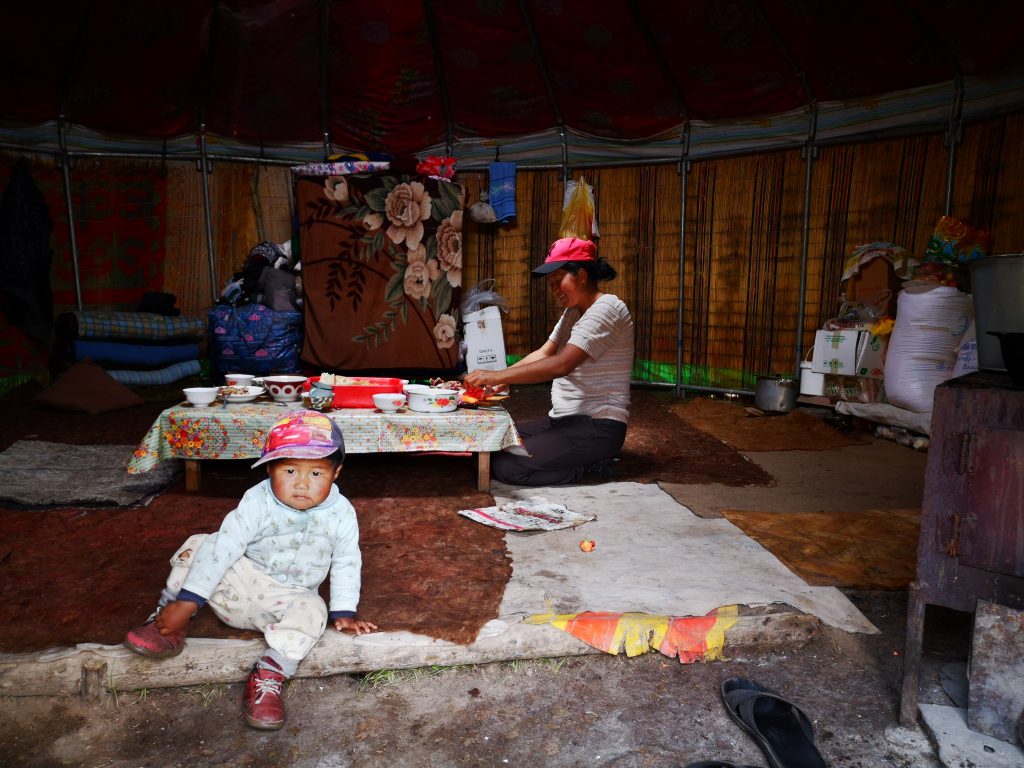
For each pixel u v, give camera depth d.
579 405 3.90
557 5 5.60
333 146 7.35
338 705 2.04
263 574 2.17
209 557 2.07
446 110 7.08
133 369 6.55
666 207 6.99
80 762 1.79
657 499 3.71
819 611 2.50
